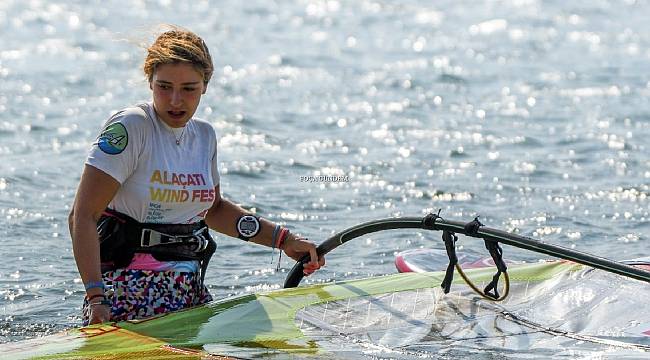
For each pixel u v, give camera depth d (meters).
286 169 34.47
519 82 54.03
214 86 50.84
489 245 16.27
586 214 29.23
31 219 27.67
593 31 73.75
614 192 31.77
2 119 41.16
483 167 35.09
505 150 37.94
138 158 15.65
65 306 21.30
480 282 17.81
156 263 16.16
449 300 16.97
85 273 15.20
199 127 16.67
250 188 31.67
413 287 17.47
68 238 26.19
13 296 21.83
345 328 15.64
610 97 49.53
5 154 35.31
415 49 65.44
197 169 16.33
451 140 39.75
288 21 76.88
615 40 69.81
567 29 74.81
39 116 42.16
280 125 42.25
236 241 26.22
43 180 31.91
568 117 44.50
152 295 16.05
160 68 15.50
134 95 47.50
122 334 14.78
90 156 15.33
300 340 14.95
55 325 20.11
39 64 54.91
